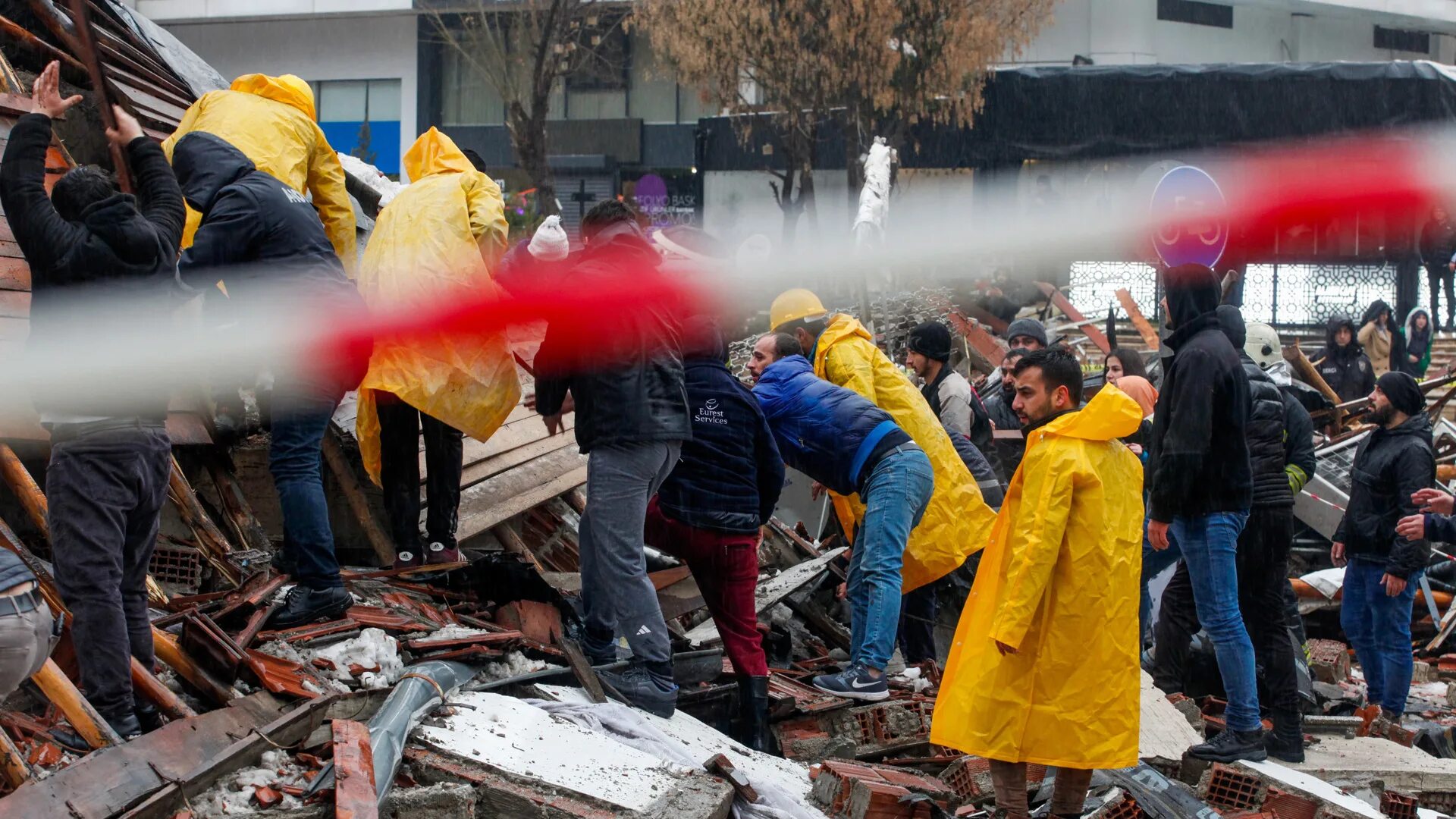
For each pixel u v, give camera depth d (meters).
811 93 21.52
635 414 5.33
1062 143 20.92
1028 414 5.09
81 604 4.01
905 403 7.02
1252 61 30.92
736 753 5.36
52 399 4.02
